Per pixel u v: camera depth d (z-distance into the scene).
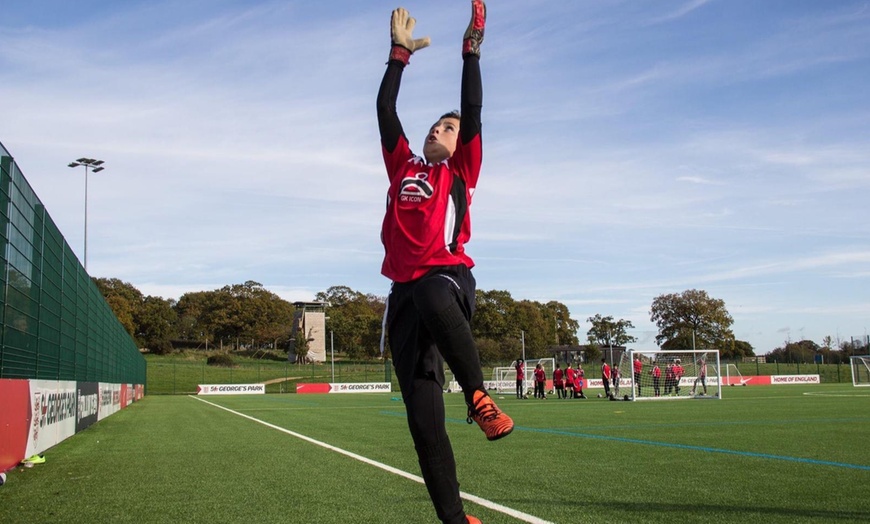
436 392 2.60
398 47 3.02
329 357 106.88
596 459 7.93
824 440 10.27
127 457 8.74
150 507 5.14
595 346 94.00
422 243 2.59
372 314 108.44
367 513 4.71
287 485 6.09
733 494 5.46
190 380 65.12
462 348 2.42
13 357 8.73
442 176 2.67
